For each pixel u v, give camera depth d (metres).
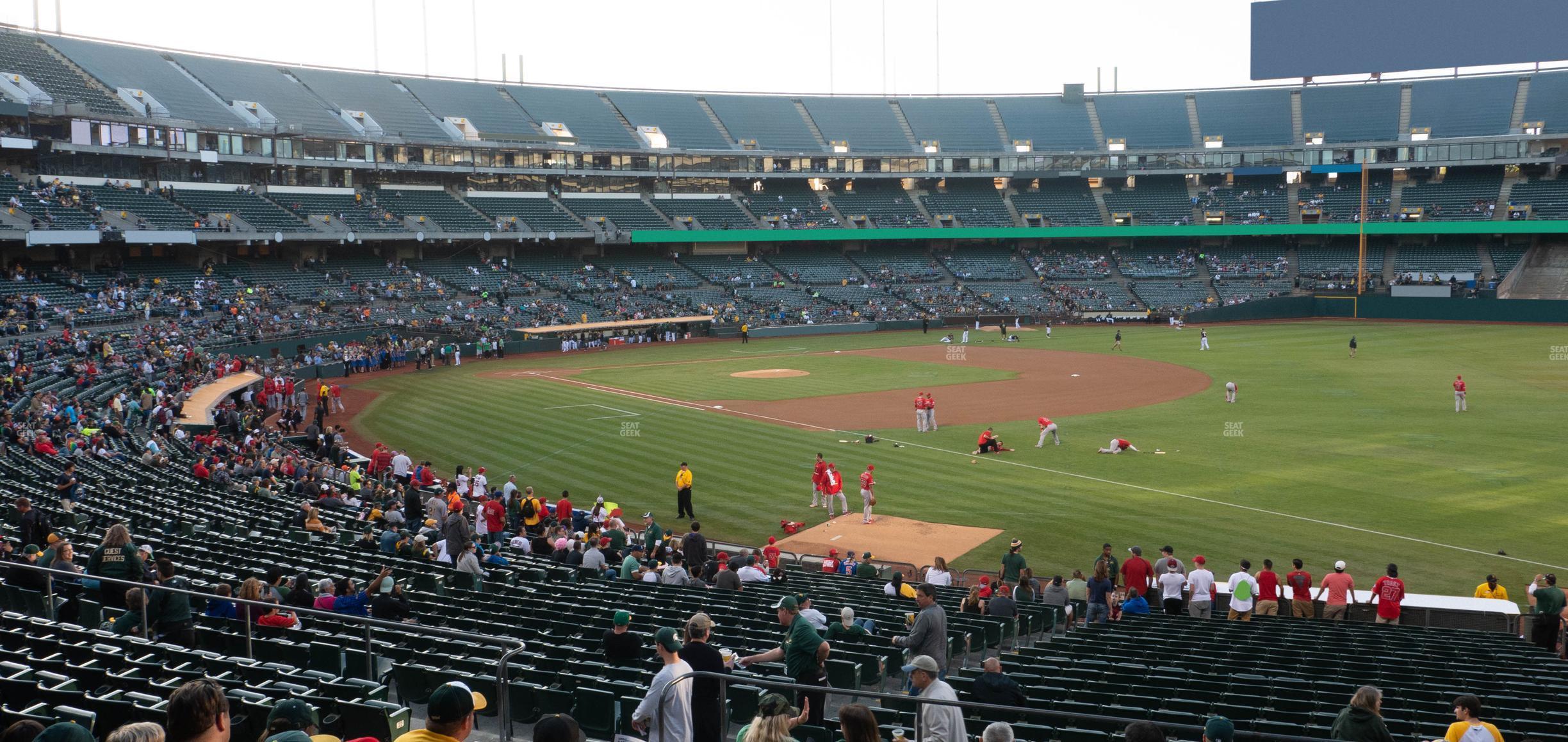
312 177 89.12
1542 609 20.33
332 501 29.14
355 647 13.91
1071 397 55.72
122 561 15.70
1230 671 15.98
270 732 7.48
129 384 47.81
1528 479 35.00
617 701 12.13
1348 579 22.42
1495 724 12.75
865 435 45.59
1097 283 107.81
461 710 6.99
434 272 91.88
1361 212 102.00
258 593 14.12
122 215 69.38
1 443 31.89
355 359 69.81
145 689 10.84
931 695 9.45
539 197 103.12
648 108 112.31
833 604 20.41
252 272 79.94
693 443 43.94
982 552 28.75
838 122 117.25
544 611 17.73
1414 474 36.25
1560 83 104.44
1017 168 115.50
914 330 99.06
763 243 112.25
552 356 79.88
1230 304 100.12
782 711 7.20
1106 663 15.83
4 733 7.07
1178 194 114.56
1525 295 96.00
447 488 34.28
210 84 84.19
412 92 99.94
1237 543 29.05
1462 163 104.12
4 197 63.31
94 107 71.06
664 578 22.00
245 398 51.59
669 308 95.31
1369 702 10.13
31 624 13.73
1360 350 73.06
